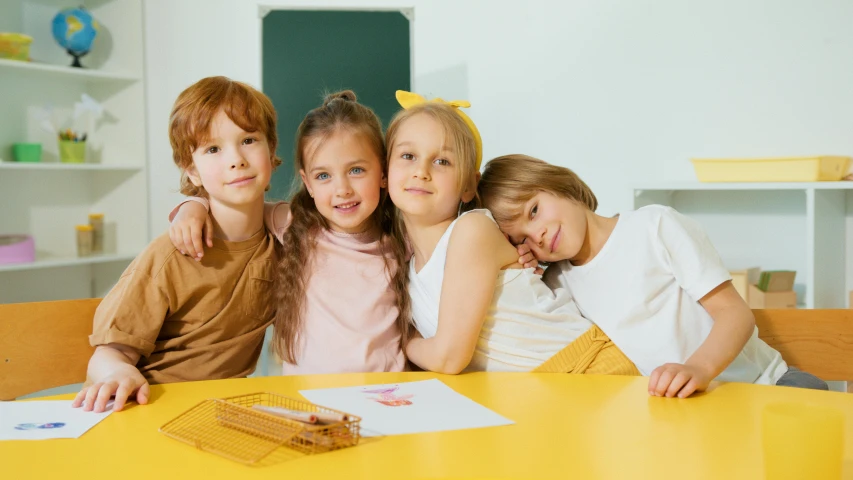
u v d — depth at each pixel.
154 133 3.21
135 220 3.23
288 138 3.18
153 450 0.68
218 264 1.20
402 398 0.86
